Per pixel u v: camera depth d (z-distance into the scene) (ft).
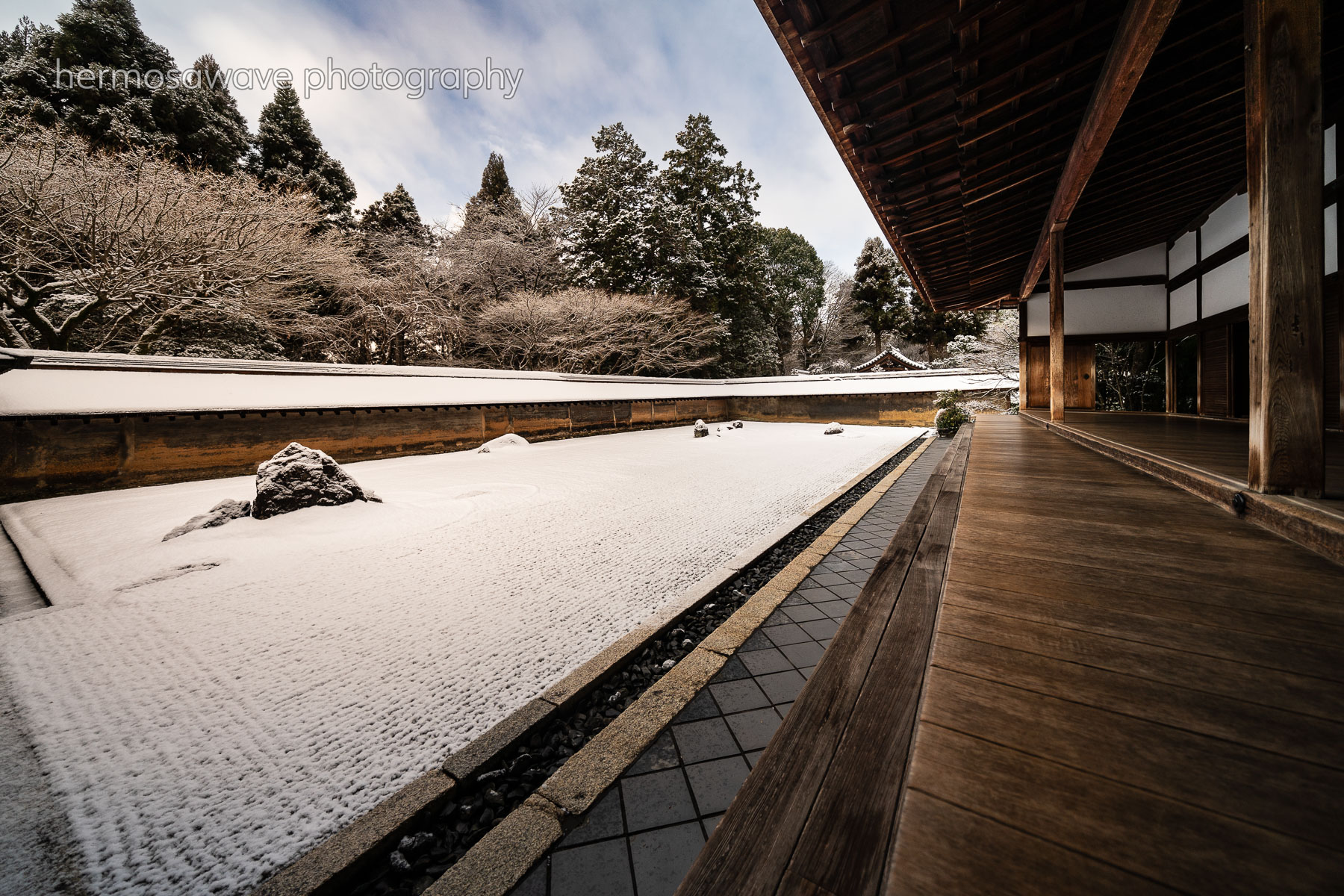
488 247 67.26
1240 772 2.58
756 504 18.43
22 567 13.57
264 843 4.64
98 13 48.39
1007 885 2.08
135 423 26.14
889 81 10.45
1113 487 10.28
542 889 4.06
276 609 9.98
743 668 7.48
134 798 5.18
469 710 6.64
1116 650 3.90
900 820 2.44
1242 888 2.00
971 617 4.57
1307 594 4.75
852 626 4.79
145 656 8.16
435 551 13.61
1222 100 14.24
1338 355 16.11
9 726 6.40
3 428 22.36
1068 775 2.64
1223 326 22.63
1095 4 9.43
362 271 56.13
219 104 58.59
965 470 12.96
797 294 119.14
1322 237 6.55
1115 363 40.50
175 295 37.45
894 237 19.06
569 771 5.32
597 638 8.60
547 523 16.38
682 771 5.44
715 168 84.02
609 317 68.23
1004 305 35.47
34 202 31.35
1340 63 13.16
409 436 38.29
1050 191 17.48
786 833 2.55
